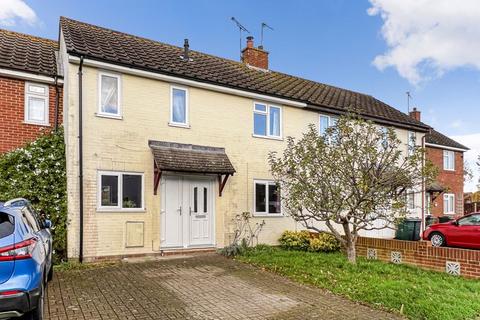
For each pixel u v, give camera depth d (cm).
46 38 1498
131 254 1119
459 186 2681
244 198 1376
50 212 1027
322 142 1002
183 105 1277
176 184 1225
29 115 1161
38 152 1081
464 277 996
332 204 977
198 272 940
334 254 1229
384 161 953
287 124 1527
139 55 1275
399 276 920
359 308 699
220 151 1327
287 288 816
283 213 1471
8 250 471
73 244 1034
